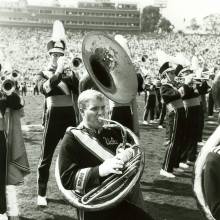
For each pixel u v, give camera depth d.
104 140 3.95
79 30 103.94
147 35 84.44
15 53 72.50
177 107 8.82
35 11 102.94
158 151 11.38
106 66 4.55
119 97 4.42
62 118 6.89
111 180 3.58
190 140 9.97
